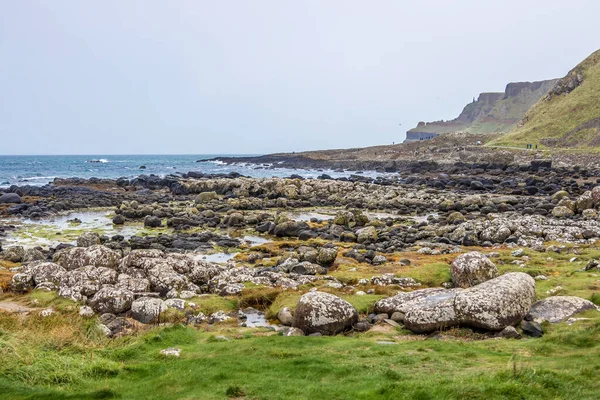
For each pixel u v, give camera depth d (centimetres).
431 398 764
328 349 1109
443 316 1269
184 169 12194
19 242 3142
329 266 2391
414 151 13725
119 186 7056
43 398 870
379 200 5106
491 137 15000
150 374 1009
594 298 1434
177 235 3259
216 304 1666
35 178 8575
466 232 3008
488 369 896
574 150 9588
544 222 3178
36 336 1195
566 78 13575
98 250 1964
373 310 1541
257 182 6175
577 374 817
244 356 1067
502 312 1217
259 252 2811
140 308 1533
